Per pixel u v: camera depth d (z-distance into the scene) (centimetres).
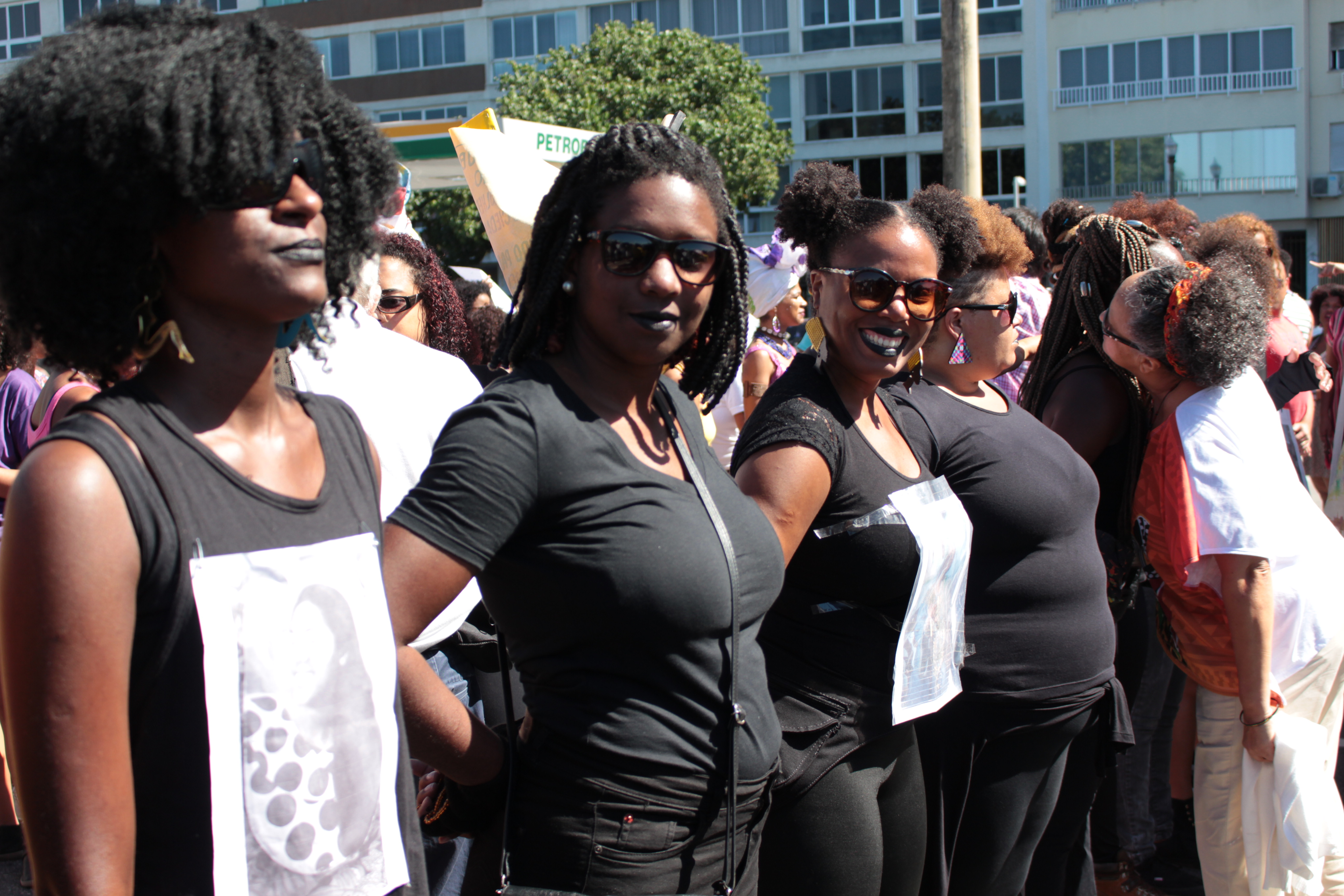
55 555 103
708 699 160
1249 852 279
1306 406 587
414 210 2352
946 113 766
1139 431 301
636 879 157
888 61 2948
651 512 156
